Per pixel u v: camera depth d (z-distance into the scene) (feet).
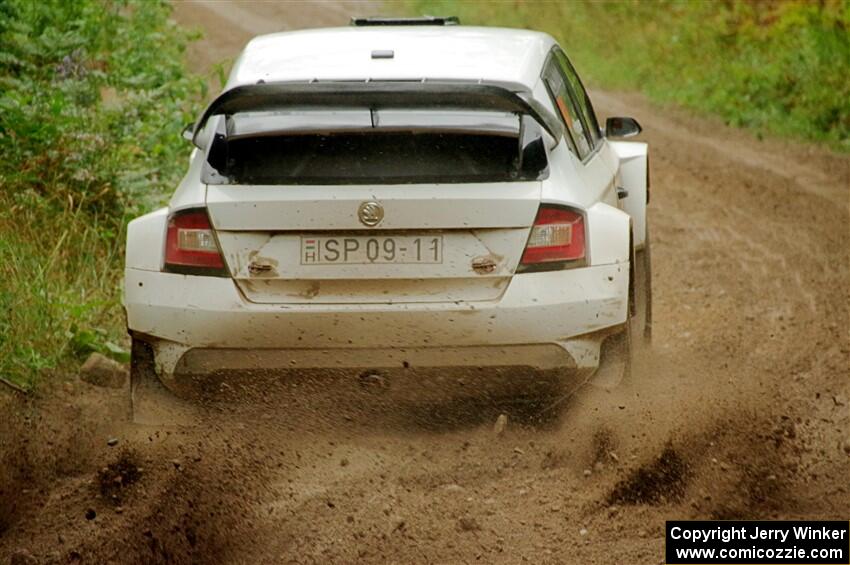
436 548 49.98
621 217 61.16
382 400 60.49
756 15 254.88
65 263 83.30
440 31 69.77
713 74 236.63
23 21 119.14
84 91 105.09
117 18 144.56
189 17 291.38
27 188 90.22
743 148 182.91
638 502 54.85
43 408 66.80
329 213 57.26
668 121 209.97
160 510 52.47
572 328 58.54
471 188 57.93
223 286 58.23
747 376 75.36
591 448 59.36
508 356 58.59
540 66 65.98
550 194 58.44
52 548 49.39
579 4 298.35
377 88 57.31
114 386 71.72
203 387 59.88
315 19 313.32
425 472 57.41
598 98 235.20
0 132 95.30
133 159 104.73
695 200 143.95
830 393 72.02
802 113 201.36
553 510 53.83
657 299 98.78
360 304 57.88
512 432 61.82
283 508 53.01
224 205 58.03
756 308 94.73
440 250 57.82
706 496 55.52
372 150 59.26
